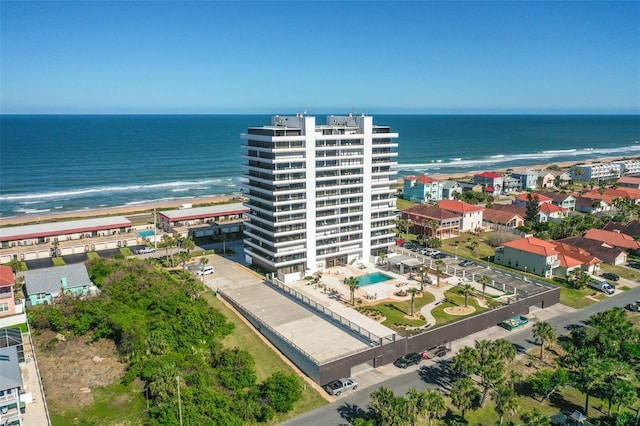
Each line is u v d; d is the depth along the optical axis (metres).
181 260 131.38
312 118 120.56
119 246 153.38
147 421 69.00
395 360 88.75
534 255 130.88
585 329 92.75
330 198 126.75
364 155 130.88
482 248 154.12
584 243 149.62
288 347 87.81
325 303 109.00
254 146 124.50
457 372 84.50
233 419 67.69
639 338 90.62
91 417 69.94
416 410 65.06
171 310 99.81
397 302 109.56
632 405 73.12
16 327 94.12
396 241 157.50
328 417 71.94
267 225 123.62
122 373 81.25
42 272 115.06
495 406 72.94
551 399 77.38
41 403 72.75
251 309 105.19
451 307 106.62
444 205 178.75
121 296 102.62
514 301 105.94
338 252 131.88
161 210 192.62
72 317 95.06
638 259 147.50
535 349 92.81
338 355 84.00
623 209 190.12
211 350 88.75
